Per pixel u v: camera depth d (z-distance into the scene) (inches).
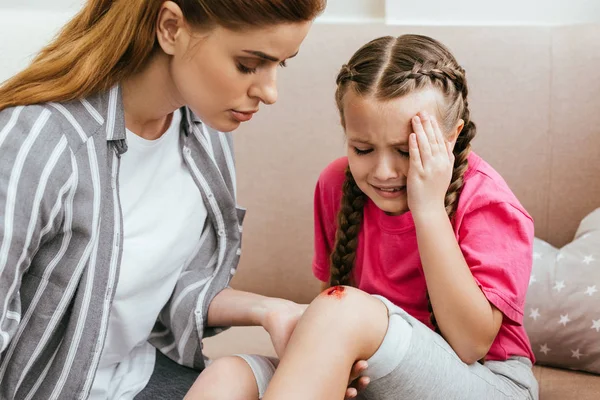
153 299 46.4
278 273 65.8
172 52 38.8
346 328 37.6
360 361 38.5
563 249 57.7
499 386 43.7
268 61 38.3
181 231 46.3
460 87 45.8
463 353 43.5
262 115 64.7
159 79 40.9
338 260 50.2
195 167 47.0
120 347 46.4
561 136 61.2
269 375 41.1
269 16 36.0
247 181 65.4
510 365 46.8
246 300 46.7
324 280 55.9
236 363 40.9
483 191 46.4
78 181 39.0
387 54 44.3
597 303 53.8
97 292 41.1
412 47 44.8
